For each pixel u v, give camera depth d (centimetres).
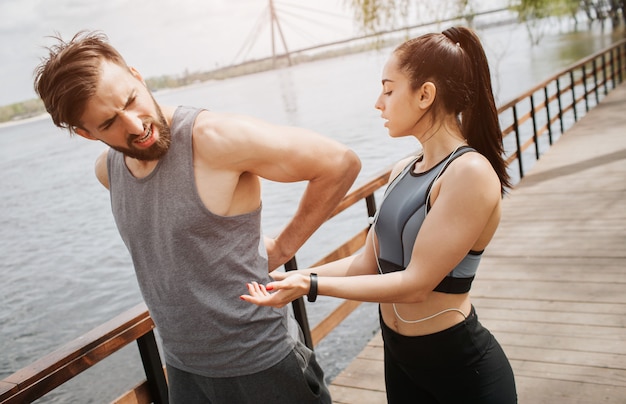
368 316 853
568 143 781
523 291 329
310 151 127
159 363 172
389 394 145
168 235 121
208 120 120
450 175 117
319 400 138
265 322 128
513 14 2092
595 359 246
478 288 344
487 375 127
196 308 123
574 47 6462
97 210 3353
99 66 109
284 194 2212
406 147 3027
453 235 114
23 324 1614
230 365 127
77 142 8694
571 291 319
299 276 117
